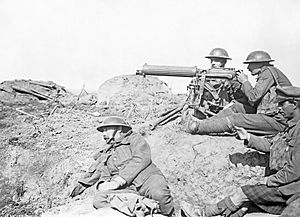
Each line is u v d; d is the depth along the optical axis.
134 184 6.56
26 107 11.91
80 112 11.67
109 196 6.25
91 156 8.79
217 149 7.57
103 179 6.94
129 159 6.75
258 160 7.23
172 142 8.16
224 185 7.16
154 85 15.14
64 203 7.80
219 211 5.72
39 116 11.02
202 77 8.05
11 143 9.38
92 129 10.23
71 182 8.34
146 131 8.80
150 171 6.66
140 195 6.50
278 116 6.73
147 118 10.98
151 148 8.22
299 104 5.50
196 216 5.86
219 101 8.14
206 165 7.40
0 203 8.22
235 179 7.15
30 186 8.49
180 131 8.45
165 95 14.38
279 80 7.06
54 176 8.55
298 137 5.31
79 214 6.16
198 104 8.15
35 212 7.75
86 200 6.75
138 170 6.57
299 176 5.23
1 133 9.80
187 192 7.34
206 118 8.21
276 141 5.76
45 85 14.24
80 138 9.67
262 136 6.94
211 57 8.15
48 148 9.23
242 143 7.63
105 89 14.78
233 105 7.85
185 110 8.49
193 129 7.98
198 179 7.34
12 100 12.70
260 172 7.10
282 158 5.54
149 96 13.91
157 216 6.19
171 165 7.67
